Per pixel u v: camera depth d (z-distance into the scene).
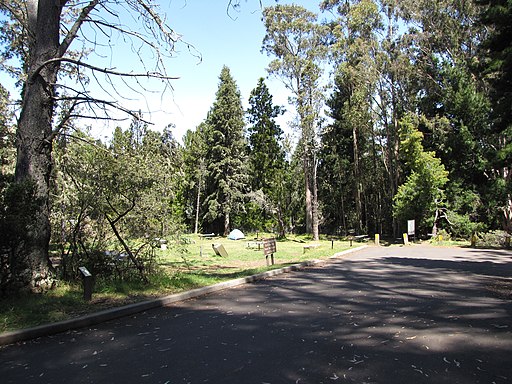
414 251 23.50
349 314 7.26
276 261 18.73
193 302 8.62
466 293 9.29
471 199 33.19
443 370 4.43
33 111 8.78
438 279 11.70
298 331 6.13
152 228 11.73
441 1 34.50
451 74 35.00
